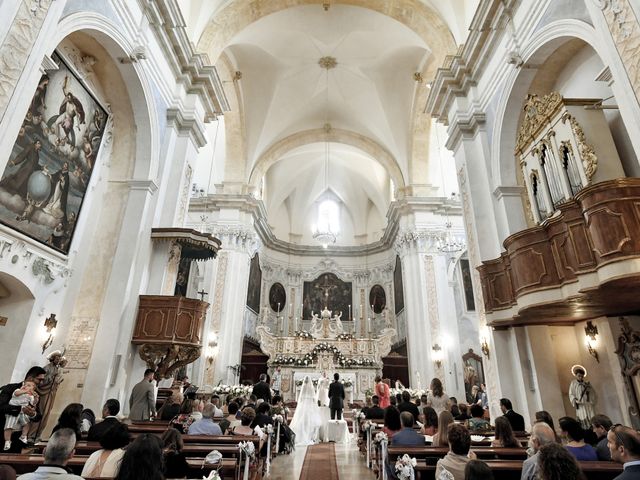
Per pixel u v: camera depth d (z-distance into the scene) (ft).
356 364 55.01
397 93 55.31
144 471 6.75
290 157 73.10
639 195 13.92
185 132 31.04
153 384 23.18
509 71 25.66
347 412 45.96
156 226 27.37
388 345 58.75
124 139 26.99
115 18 22.53
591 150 18.53
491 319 23.79
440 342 48.93
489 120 28.58
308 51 50.93
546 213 22.02
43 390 18.97
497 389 24.36
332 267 79.05
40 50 14.55
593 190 14.62
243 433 18.10
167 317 24.66
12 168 17.56
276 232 79.87
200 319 25.91
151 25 26.84
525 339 23.97
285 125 60.23
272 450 23.90
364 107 58.34
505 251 24.13
